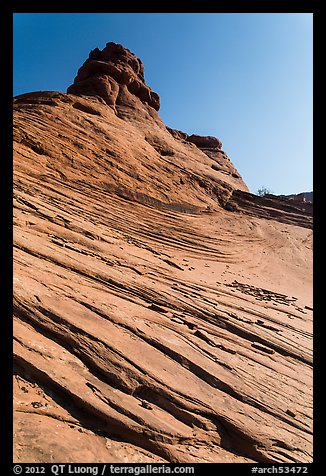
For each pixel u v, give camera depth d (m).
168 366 7.84
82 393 6.12
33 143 21.31
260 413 7.84
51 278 9.08
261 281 22.45
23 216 12.66
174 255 20.75
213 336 10.66
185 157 44.19
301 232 38.66
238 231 32.12
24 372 6.07
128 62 53.81
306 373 10.76
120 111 45.09
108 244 15.76
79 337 7.17
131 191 25.56
